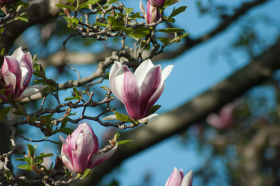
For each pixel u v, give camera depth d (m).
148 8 1.52
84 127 1.38
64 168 1.41
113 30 1.52
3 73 1.37
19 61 1.39
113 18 1.44
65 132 1.41
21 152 1.41
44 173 1.37
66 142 1.38
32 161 1.35
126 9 1.49
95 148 1.38
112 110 1.43
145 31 1.51
